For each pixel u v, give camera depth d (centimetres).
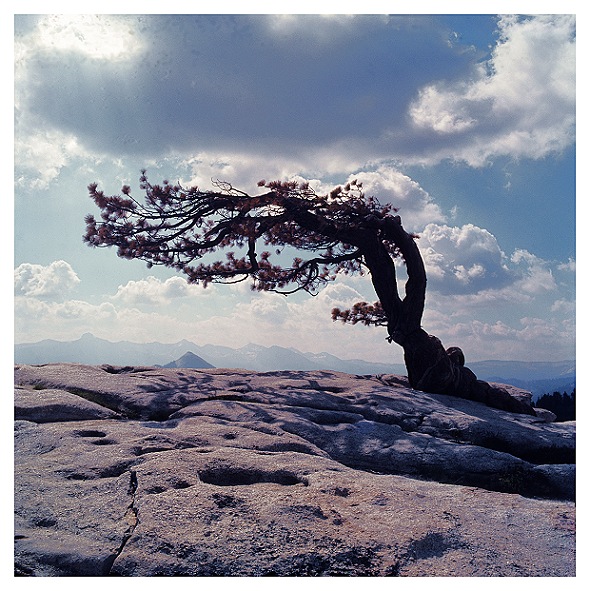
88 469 666
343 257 1606
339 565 483
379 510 581
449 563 505
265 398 1092
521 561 519
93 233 1420
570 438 1025
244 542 503
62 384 1081
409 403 1158
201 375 1283
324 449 906
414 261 1396
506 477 852
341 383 1295
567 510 646
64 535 525
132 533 515
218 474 658
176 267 1520
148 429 841
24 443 773
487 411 1197
